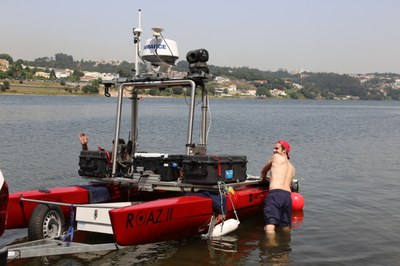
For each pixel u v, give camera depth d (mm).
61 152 18234
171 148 20609
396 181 13602
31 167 14539
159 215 6637
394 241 7680
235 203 8062
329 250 7203
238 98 167875
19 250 6109
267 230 8094
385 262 6707
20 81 144000
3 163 15102
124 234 6254
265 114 62062
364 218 9180
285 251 7125
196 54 8047
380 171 15523
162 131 29031
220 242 7477
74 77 174375
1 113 43438
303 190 12055
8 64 179000
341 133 32812
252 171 14969
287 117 55344
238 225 8266
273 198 8312
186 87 8422
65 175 13398
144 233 6527
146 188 7832
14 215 6934
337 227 8492
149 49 8336
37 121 35000
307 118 54281
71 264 6402
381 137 29953
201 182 7387
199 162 7371
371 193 11742
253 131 32094
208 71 8180
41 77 163500
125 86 8500
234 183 8039
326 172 15211
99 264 6422
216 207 7488
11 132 25828
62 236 6965
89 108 60375
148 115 48188
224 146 22297
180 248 7141
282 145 8914
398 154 20625
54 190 7602
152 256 6762
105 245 6719
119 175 8250
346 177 14250
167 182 7641
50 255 6566
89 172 8141
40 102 76812
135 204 6836
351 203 10547
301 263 6621
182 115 48531
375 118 58594
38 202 6914
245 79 193375
